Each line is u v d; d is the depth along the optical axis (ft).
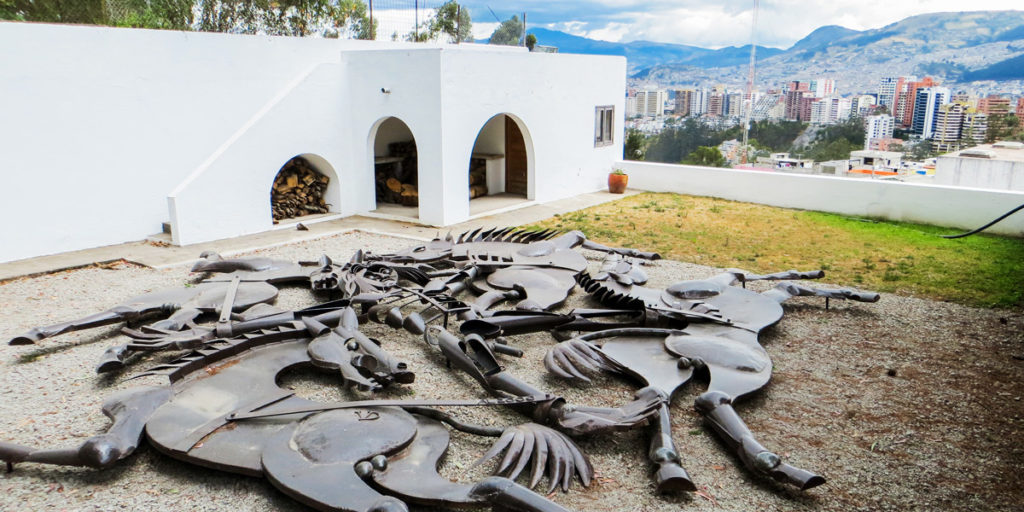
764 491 13.55
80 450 13.20
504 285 25.34
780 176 50.52
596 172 59.06
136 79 36.52
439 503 11.96
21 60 32.12
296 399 16.11
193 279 30.22
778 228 42.32
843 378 19.44
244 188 39.58
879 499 13.26
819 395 18.26
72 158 34.55
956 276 30.89
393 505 11.07
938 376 19.60
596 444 15.52
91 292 28.25
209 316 23.29
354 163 46.60
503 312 21.49
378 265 27.14
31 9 42.24
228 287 25.26
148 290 28.45
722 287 24.58
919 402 17.83
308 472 12.68
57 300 27.14
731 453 15.08
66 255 34.40
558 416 15.17
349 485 12.18
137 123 36.94
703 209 49.42
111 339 22.75
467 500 11.77
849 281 30.17
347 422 14.39
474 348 18.83
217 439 14.25
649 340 20.20
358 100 45.42
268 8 55.16
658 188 58.75
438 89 40.78
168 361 20.62
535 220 44.93
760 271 31.91
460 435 15.72
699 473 14.25
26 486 13.64
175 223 36.32
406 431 14.28
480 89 44.09
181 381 16.87
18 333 23.18
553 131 52.37
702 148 70.85
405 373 17.16
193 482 13.78
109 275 31.04
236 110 41.65
